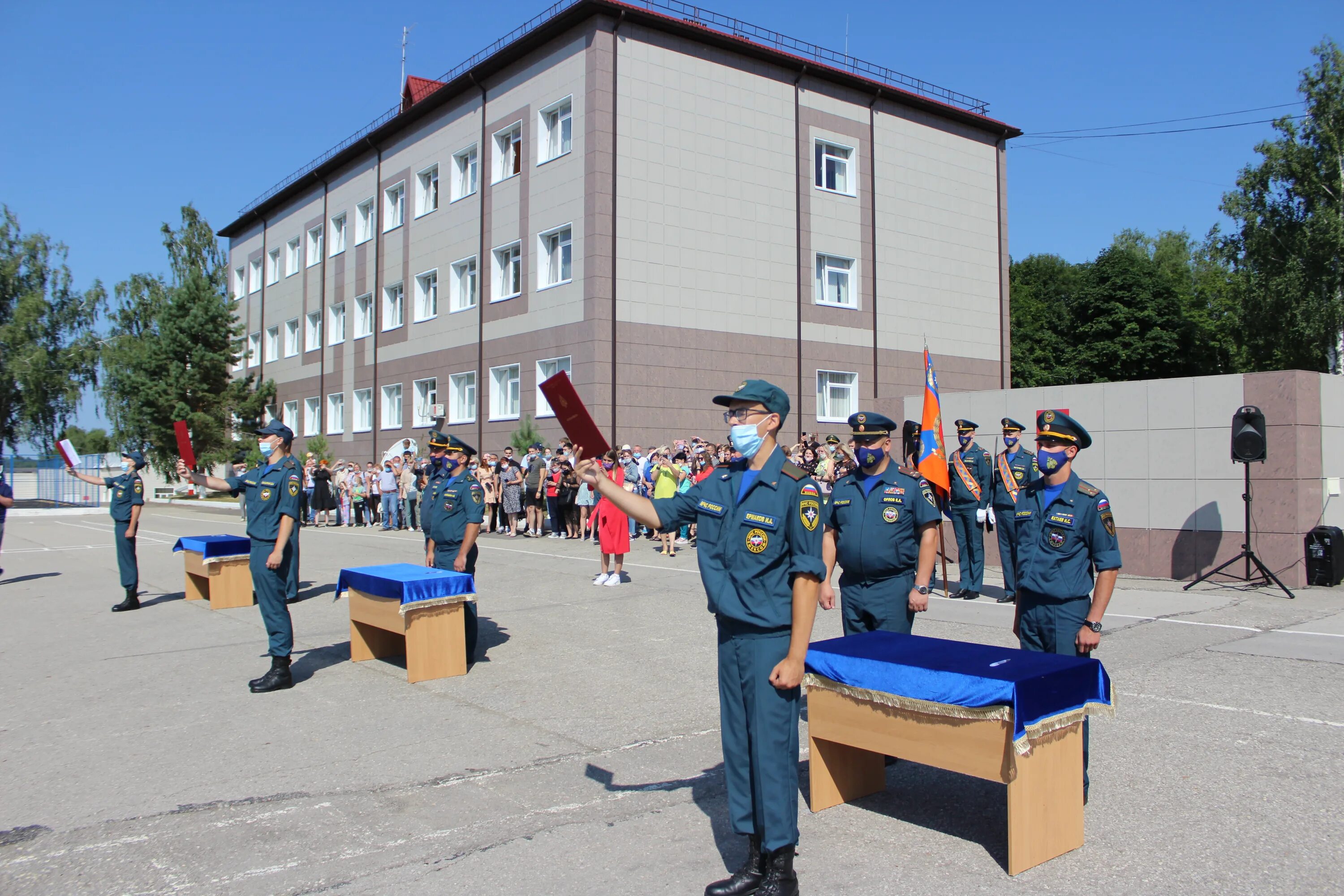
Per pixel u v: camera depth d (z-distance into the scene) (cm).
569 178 2298
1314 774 500
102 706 691
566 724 630
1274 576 1088
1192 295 4797
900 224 2784
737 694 386
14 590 1335
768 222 2497
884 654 450
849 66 2684
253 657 852
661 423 2292
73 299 4662
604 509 1244
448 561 833
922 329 2827
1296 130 3372
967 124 2958
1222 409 1182
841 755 482
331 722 641
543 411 2366
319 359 3594
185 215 4938
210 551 1120
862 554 551
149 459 3959
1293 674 707
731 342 2419
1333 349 3234
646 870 406
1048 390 1362
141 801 497
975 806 476
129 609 1134
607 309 2223
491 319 2580
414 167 2961
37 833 457
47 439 4475
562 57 2330
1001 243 3045
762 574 379
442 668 757
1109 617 951
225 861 421
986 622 955
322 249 3584
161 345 3797
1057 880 386
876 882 388
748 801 381
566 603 1107
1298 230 3309
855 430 560
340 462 2836
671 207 2330
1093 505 484
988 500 1148
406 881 399
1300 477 1120
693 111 2372
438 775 532
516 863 416
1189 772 508
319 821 468
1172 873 389
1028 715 387
